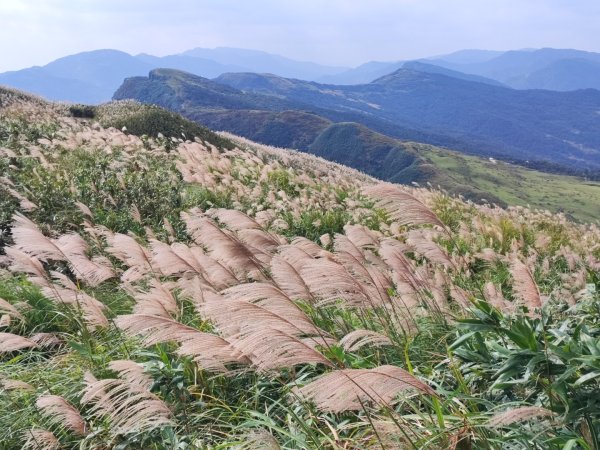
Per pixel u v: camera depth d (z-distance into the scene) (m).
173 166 16.53
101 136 19.53
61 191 12.16
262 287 3.48
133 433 4.05
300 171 20.41
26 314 6.68
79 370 5.11
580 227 15.49
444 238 9.56
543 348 3.26
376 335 3.31
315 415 3.87
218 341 3.47
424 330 4.91
